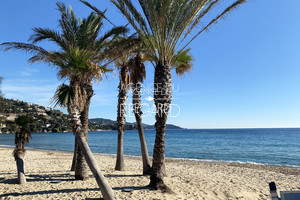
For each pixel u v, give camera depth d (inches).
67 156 819.4
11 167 464.1
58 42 267.1
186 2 250.4
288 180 395.5
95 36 288.0
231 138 2610.7
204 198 242.2
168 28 256.4
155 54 270.1
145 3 246.5
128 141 2304.4
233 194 266.8
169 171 443.2
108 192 204.8
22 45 245.3
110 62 294.2
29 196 222.2
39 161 607.8
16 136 281.1
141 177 327.6
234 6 249.4
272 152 1144.2
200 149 1336.1
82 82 264.2
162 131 258.7
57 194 229.1
